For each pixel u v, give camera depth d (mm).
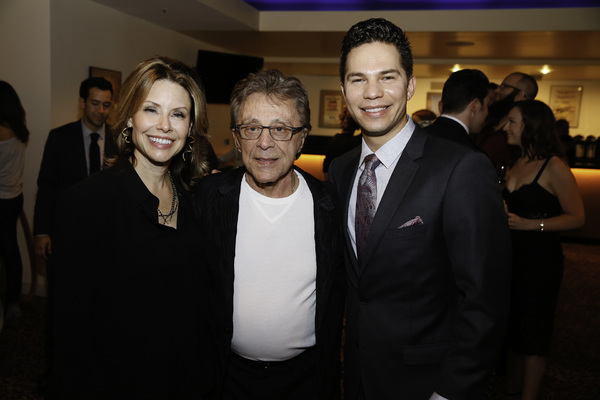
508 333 2361
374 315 1371
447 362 1253
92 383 1305
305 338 1556
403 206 1296
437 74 9914
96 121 2932
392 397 1362
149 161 1397
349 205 1485
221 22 5395
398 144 1356
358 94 1299
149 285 1329
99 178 1315
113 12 4727
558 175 2176
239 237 1495
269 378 1563
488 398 1256
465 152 1273
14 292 3404
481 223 1215
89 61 4371
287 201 1527
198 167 1546
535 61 8039
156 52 5602
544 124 2209
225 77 6750
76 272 1253
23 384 2662
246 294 1484
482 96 2471
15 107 3258
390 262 1312
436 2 5492
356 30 1293
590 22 5180
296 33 6055
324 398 1573
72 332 1264
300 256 1510
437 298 1318
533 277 2250
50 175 2807
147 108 1325
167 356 1377
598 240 7086
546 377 3006
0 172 3264
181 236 1417
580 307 4332
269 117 1412
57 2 3910
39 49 3865
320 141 9258
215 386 1550
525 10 5305
